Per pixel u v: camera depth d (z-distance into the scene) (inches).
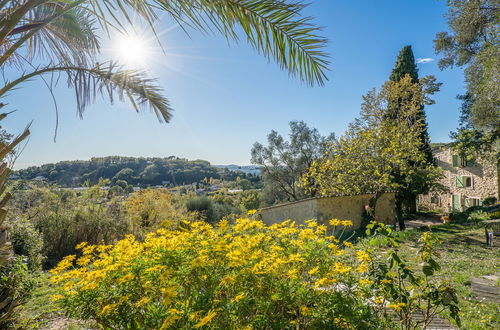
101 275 87.3
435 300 95.0
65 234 350.3
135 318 84.2
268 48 135.0
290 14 127.3
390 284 95.7
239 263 90.9
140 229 433.1
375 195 519.8
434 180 776.9
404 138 557.9
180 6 115.3
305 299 90.8
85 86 141.6
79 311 88.9
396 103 648.4
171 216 505.4
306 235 111.9
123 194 520.7
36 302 171.2
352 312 91.3
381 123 591.8
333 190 564.4
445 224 627.5
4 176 95.2
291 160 911.0
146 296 87.7
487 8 551.2
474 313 171.9
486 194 940.0
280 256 106.6
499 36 508.1
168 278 87.3
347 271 103.9
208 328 79.3
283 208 554.9
